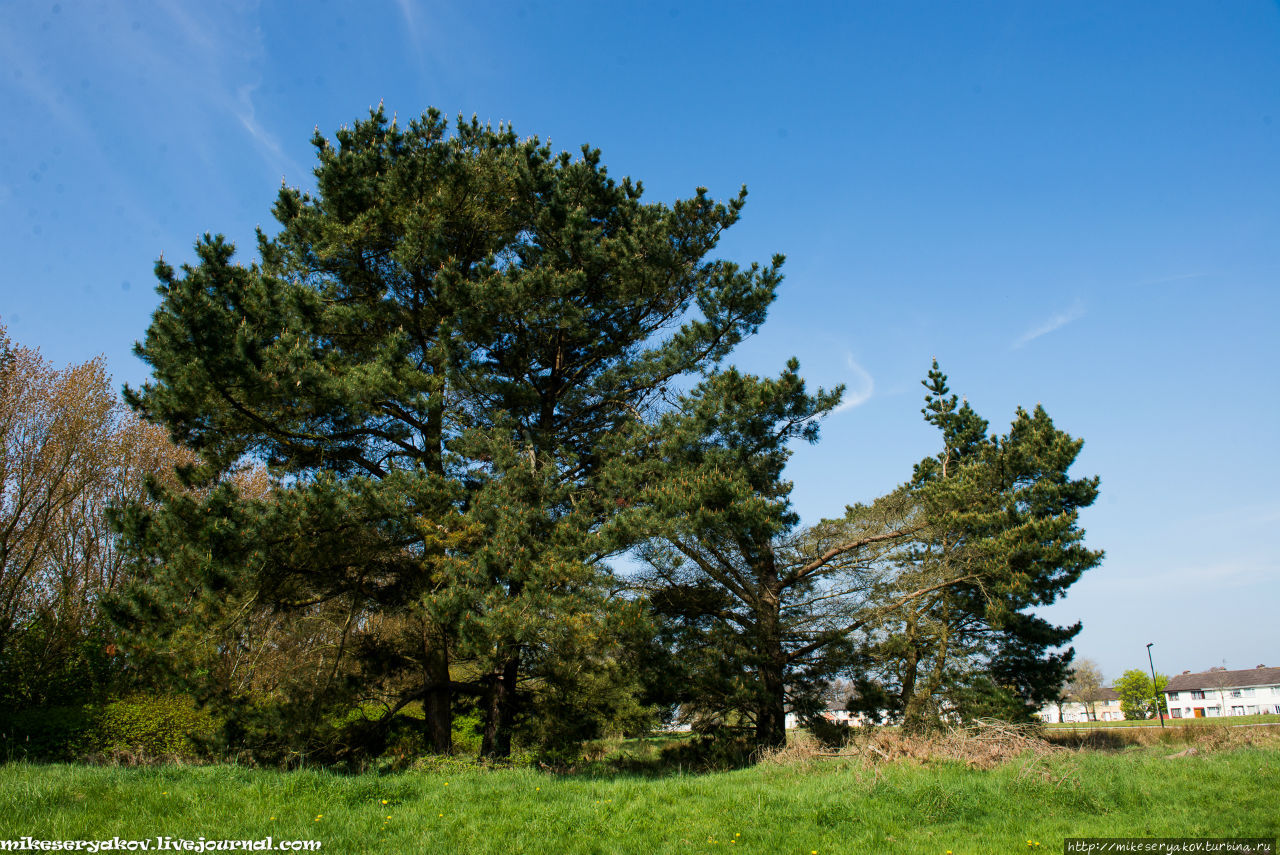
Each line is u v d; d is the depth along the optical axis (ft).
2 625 66.95
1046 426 85.20
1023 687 82.94
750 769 48.83
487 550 48.67
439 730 59.72
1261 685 311.47
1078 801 34.30
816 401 68.03
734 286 66.49
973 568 73.61
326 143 63.87
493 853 27.09
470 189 62.39
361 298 63.26
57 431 73.92
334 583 55.83
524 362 67.00
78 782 33.22
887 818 31.89
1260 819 31.27
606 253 66.28
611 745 78.07
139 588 45.44
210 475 55.57
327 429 56.49
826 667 74.69
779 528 57.62
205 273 48.98
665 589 72.74
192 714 59.93
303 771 37.04
